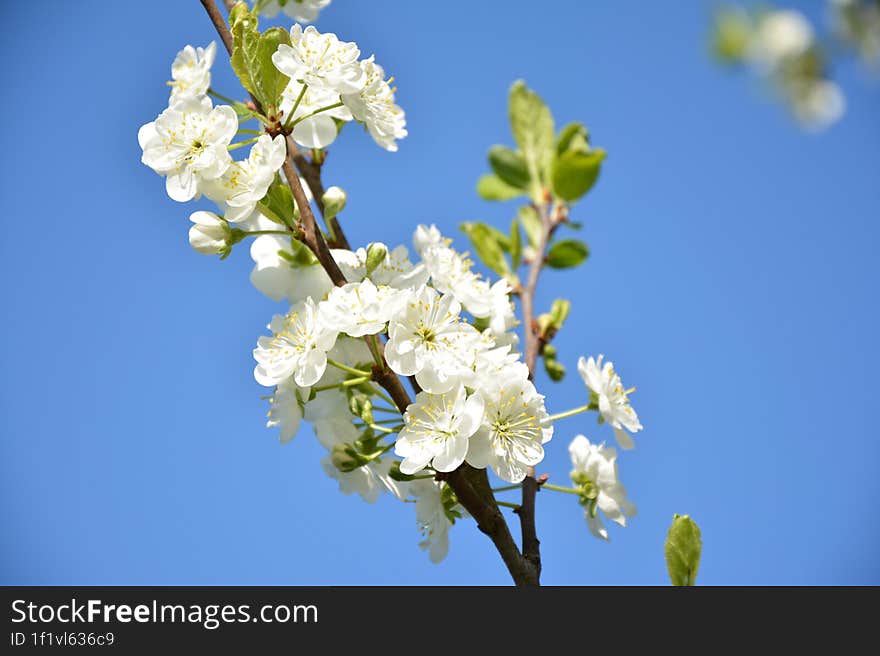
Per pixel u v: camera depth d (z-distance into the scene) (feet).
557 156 3.22
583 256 3.19
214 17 2.87
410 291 2.81
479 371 2.80
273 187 2.82
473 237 3.16
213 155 2.81
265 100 2.83
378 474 2.92
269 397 2.92
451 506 2.91
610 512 2.94
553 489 2.93
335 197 2.91
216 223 2.83
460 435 2.78
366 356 2.86
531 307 3.11
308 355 2.82
